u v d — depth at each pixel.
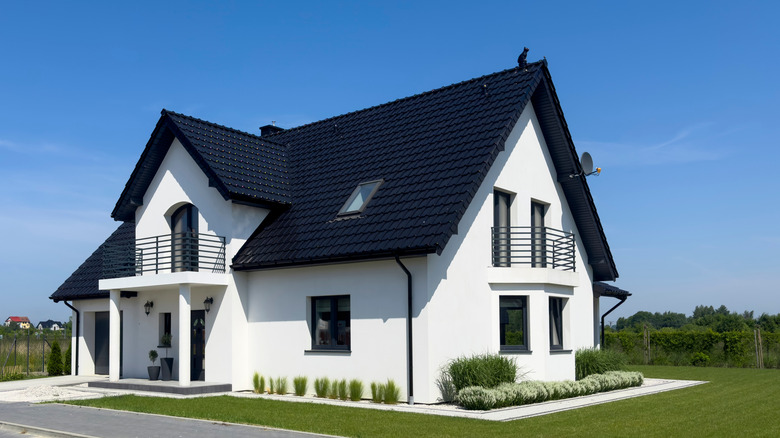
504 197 19.23
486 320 17.52
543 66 19.48
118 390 19.45
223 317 19.23
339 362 17.33
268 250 18.58
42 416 14.20
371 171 19.25
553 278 18.44
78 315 26.20
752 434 11.79
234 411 14.62
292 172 21.64
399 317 16.31
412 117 20.78
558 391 16.94
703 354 30.91
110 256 21.61
